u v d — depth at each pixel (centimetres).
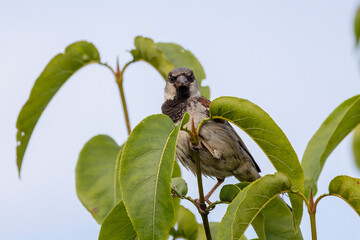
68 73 873
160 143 539
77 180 841
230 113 589
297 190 572
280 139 583
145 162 530
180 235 789
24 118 854
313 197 614
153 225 513
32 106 855
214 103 589
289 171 595
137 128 541
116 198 816
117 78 889
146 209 517
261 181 552
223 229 542
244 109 580
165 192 518
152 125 548
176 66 959
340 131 579
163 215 514
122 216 621
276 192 559
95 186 839
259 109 575
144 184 523
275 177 554
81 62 875
